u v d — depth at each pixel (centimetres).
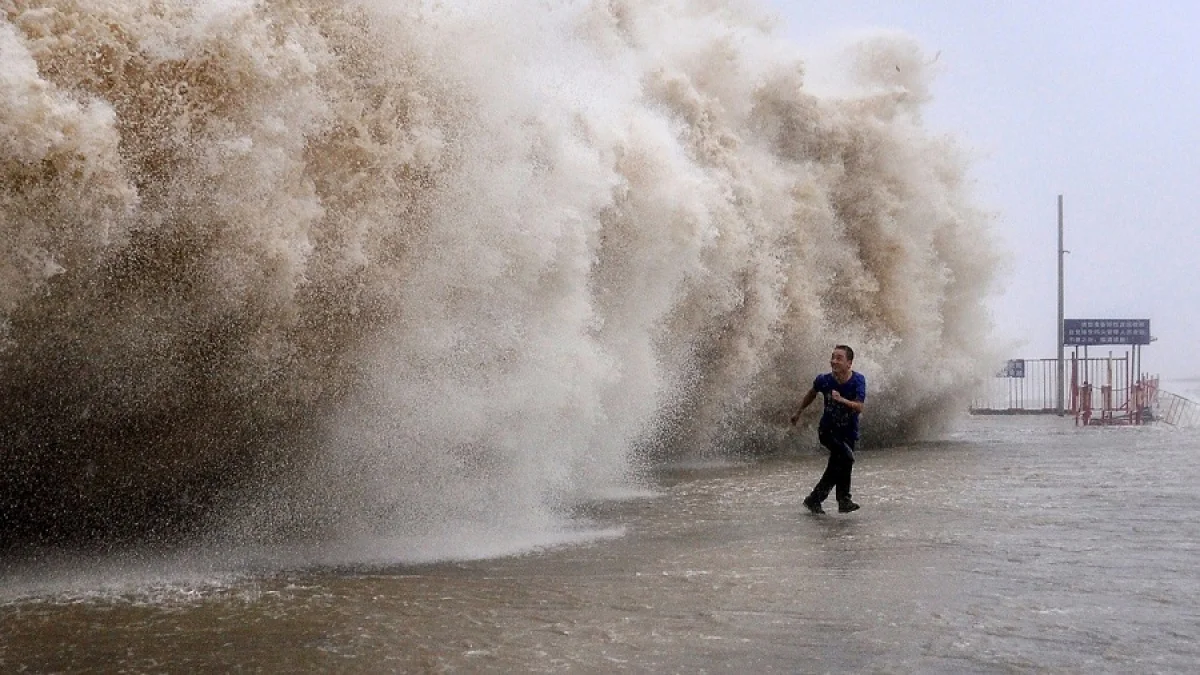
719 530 1302
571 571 1013
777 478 2005
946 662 691
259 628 778
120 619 804
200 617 811
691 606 857
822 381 1482
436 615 823
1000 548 1135
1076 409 4297
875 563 1053
